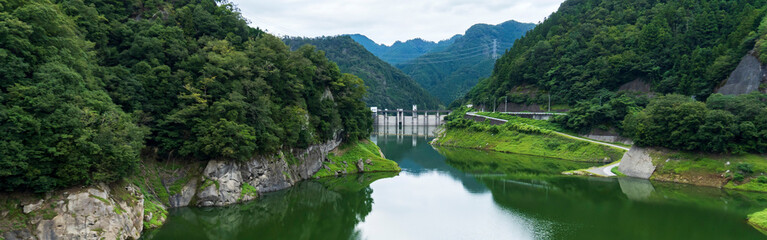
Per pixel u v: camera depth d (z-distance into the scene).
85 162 45.34
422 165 126.38
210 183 65.44
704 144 87.56
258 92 75.62
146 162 64.06
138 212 52.91
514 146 151.88
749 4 148.75
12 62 43.00
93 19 67.12
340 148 113.75
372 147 130.12
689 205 71.88
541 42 197.25
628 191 83.62
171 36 73.69
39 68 45.97
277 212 69.81
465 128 190.38
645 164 96.00
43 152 43.12
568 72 175.62
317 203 76.56
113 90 59.88
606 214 67.81
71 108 45.44
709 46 142.38
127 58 68.31
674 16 167.00
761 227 58.81
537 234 57.97
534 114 173.25
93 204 45.19
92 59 60.09
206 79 67.88
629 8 195.88
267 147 75.19
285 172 83.88
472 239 56.62
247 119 71.88
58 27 50.72
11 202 41.69
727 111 86.81
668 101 94.12
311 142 94.62
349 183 95.19
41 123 43.28
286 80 88.38
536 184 94.06
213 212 63.78
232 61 75.50
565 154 131.75
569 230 59.75
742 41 120.56
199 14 90.31
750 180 79.38
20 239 40.31
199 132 65.19
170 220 58.94
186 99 67.88
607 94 154.50
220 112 66.75
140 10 83.56
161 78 67.19
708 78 125.88
